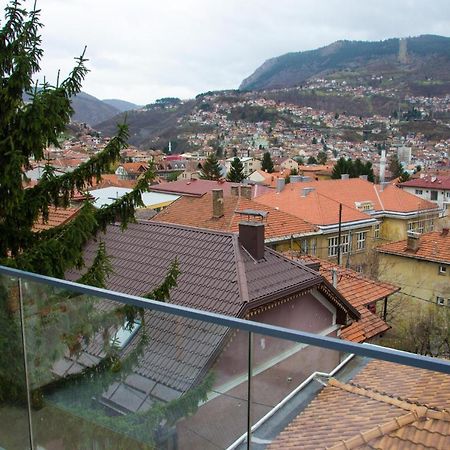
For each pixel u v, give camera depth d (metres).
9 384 3.05
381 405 1.87
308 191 30.67
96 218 6.57
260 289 9.53
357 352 1.74
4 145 6.00
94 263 6.57
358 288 14.73
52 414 2.92
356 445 1.95
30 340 2.88
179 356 2.35
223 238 10.91
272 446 2.17
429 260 22.86
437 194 52.31
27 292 2.82
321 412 1.99
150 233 11.98
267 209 24.81
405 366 1.78
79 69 6.45
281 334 1.96
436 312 21.27
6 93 6.07
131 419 2.68
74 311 2.64
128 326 2.46
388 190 36.22
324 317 11.34
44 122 6.04
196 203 25.17
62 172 6.63
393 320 22.83
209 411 2.35
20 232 6.48
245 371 2.12
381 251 24.56
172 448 2.54
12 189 6.05
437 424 1.77
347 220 28.47
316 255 26.61
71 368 2.76
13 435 3.11
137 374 2.54
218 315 2.16
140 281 10.38
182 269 10.31
